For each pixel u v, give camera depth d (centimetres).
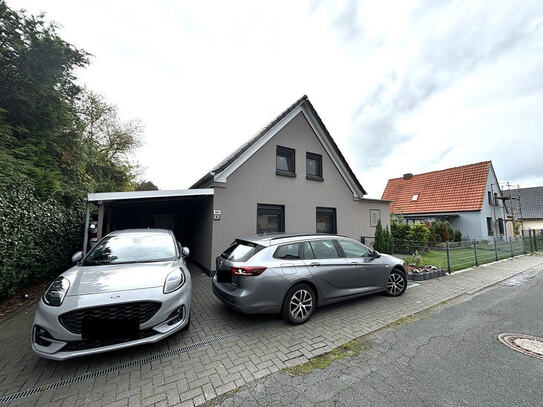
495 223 1864
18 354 280
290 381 231
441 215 1786
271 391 217
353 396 209
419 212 1969
